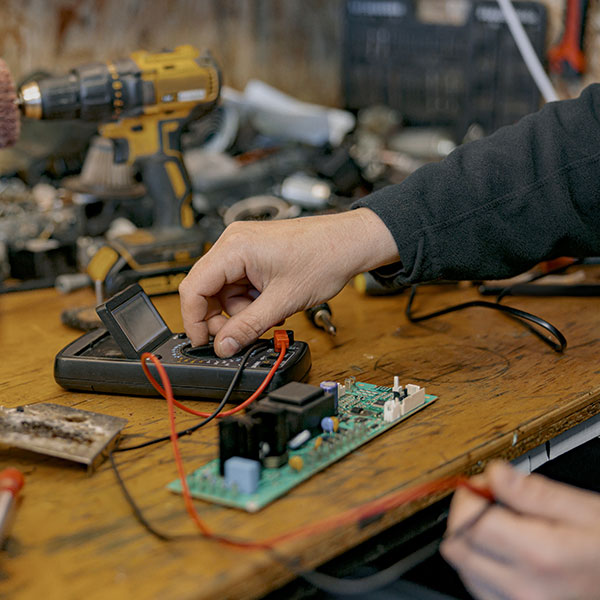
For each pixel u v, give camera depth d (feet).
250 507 1.62
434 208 2.37
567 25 5.16
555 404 2.20
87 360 2.35
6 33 4.22
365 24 5.77
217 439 2.00
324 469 1.81
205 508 1.65
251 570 1.43
